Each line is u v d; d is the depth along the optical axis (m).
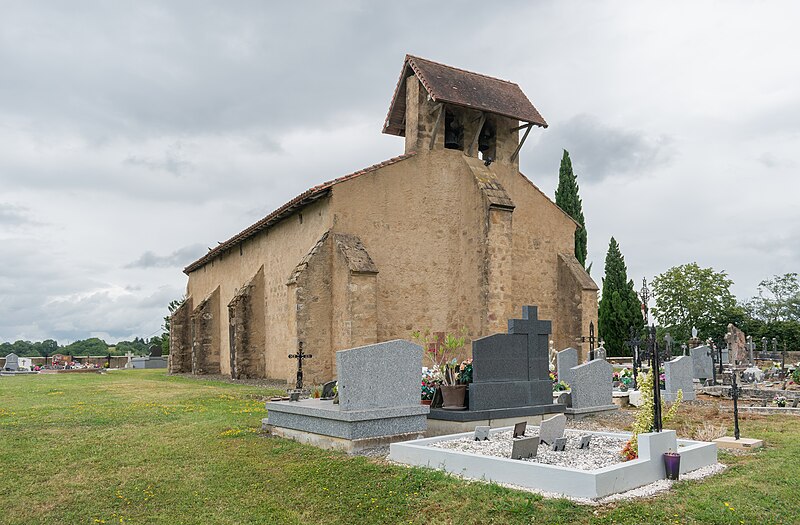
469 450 9.27
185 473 9.00
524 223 23.84
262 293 26.23
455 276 21.86
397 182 21.22
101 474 8.96
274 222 24.78
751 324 50.94
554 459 8.50
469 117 22.72
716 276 49.97
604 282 37.56
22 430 11.93
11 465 9.37
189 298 37.47
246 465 9.34
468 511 7.02
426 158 21.80
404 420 10.37
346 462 9.08
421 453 8.81
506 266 20.88
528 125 23.09
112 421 12.95
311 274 19.70
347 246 19.72
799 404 15.57
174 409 14.83
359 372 10.01
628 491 7.45
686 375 17.55
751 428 12.26
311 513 7.49
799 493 7.50
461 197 22.08
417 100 21.89
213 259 33.97
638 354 17.45
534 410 12.68
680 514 6.70
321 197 20.69
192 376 30.84
